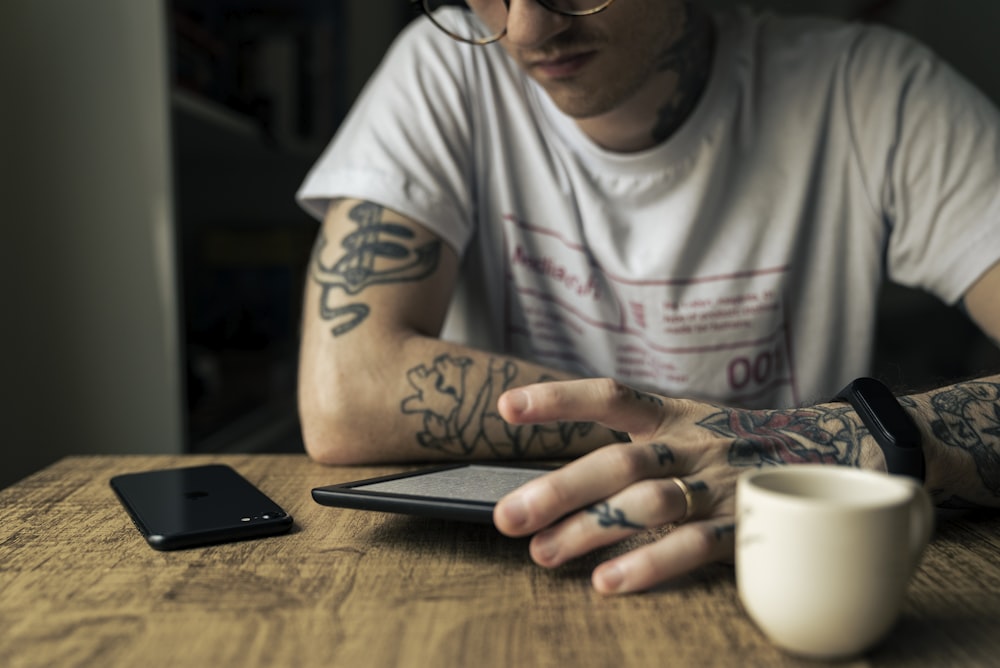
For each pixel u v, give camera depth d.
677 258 1.26
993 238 1.14
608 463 0.59
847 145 1.26
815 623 0.44
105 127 1.61
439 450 0.97
